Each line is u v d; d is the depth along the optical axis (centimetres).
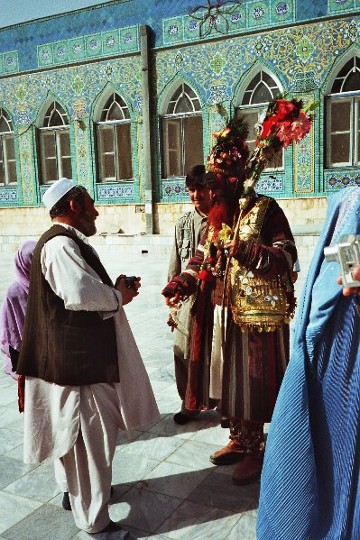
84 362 221
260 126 256
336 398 180
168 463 293
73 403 223
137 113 1414
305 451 181
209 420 346
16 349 328
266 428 331
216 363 280
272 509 185
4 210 1666
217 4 1262
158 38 1349
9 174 1667
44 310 225
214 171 265
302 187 1252
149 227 1423
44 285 224
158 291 815
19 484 278
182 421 343
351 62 1177
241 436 275
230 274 261
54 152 1577
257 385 257
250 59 1255
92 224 240
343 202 183
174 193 1401
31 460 231
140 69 1387
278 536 183
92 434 224
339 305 178
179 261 351
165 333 574
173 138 1400
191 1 1291
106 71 1434
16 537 233
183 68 1334
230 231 252
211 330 283
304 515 180
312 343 182
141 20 1362
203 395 288
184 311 323
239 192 263
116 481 276
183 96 1365
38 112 1557
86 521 228
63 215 233
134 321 631
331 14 1157
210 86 1311
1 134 1641
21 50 1548
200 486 269
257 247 240
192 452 304
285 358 264
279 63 1227
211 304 281
